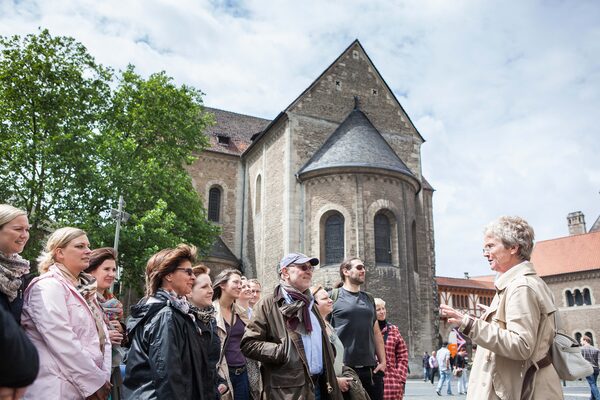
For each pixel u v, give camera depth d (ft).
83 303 14.28
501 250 13.60
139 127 73.61
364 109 92.27
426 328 88.02
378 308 24.99
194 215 73.77
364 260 74.49
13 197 65.92
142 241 63.82
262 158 97.71
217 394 15.43
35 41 67.56
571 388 71.92
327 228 78.54
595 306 167.53
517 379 12.34
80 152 64.49
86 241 15.44
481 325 12.19
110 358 15.23
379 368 22.49
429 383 75.97
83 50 71.51
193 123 78.02
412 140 95.20
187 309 14.44
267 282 87.51
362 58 94.94
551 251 187.01
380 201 77.66
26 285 13.69
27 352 6.41
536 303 12.36
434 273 112.88
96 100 70.69
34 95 65.57
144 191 67.10
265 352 16.22
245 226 103.96
